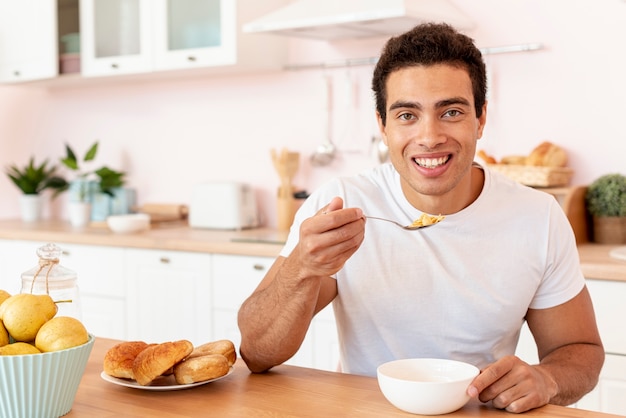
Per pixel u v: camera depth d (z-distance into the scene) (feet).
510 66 9.37
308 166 10.91
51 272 4.00
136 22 10.87
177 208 11.80
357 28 9.34
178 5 10.48
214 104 11.68
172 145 12.15
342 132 10.61
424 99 4.25
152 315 9.99
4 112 13.94
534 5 9.16
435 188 4.40
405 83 4.29
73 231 10.92
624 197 8.52
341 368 5.21
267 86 11.17
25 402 3.47
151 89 12.28
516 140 9.39
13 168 12.93
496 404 3.71
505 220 4.82
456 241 4.78
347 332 4.92
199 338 9.62
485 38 9.50
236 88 11.45
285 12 9.27
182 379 3.98
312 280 4.16
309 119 10.85
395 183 4.97
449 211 4.79
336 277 4.89
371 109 10.34
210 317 9.50
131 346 4.20
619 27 8.70
